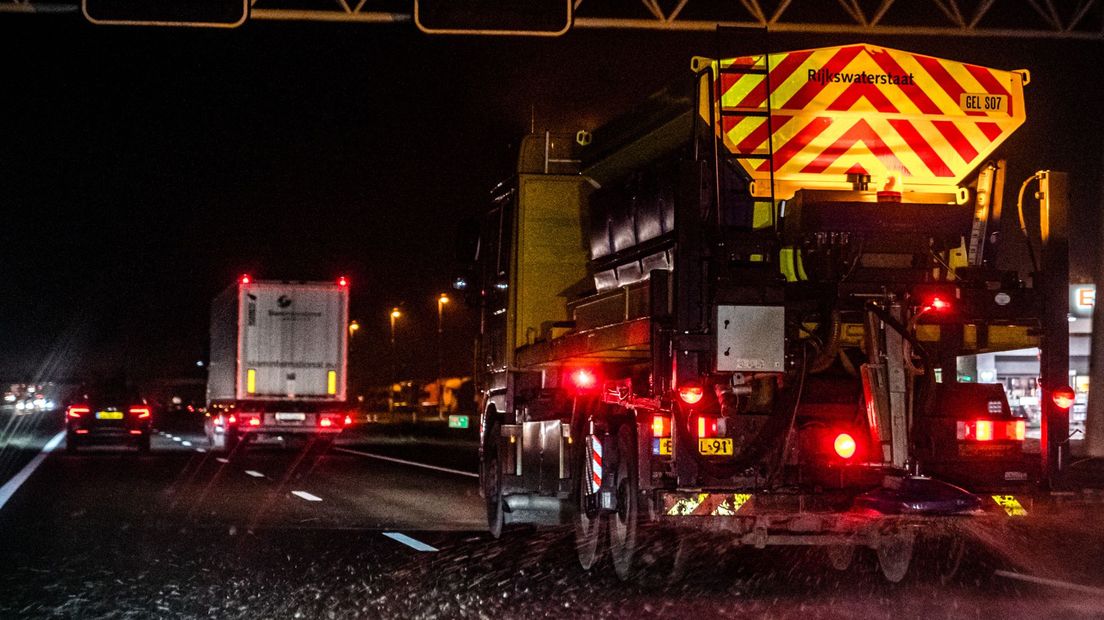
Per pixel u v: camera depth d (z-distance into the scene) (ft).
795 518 34.22
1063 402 35.53
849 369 35.83
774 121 37.47
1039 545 43.93
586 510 38.91
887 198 36.09
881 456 34.73
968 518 33.91
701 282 34.53
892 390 34.83
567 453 41.45
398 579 38.42
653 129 40.60
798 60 37.60
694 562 41.09
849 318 36.17
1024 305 35.73
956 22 74.18
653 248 37.45
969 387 35.83
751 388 34.94
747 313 33.96
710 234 34.65
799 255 36.83
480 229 53.26
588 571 39.55
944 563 38.34
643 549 36.65
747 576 38.17
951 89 38.32
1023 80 38.60
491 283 51.57
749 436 34.91
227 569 40.63
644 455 34.96
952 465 35.50
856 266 35.24
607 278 41.32
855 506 34.12
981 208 38.65
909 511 33.45
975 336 38.70
